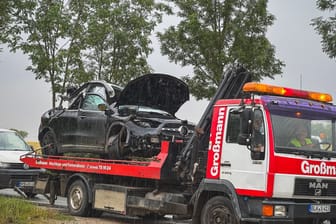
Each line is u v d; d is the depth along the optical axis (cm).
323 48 1686
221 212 1007
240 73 1148
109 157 1319
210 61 1892
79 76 1975
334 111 1041
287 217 947
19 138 1794
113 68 2030
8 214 1065
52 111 1543
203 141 1109
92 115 1377
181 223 1338
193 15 1873
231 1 1888
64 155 1492
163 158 1155
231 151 999
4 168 1598
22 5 1917
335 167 1012
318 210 977
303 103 1012
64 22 1964
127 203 1232
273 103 967
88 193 1339
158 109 1383
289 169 953
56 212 1228
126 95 1312
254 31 1920
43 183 1511
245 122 959
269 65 1923
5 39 1930
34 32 1980
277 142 954
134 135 1251
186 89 1382
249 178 962
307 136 995
